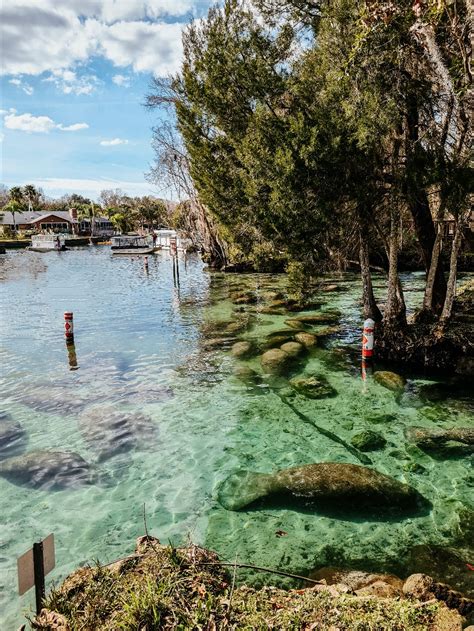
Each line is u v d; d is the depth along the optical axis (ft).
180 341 48.55
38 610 11.46
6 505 20.02
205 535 17.57
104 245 252.01
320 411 29.48
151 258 168.04
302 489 19.72
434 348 36.55
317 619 10.70
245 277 100.01
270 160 33.37
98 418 28.53
